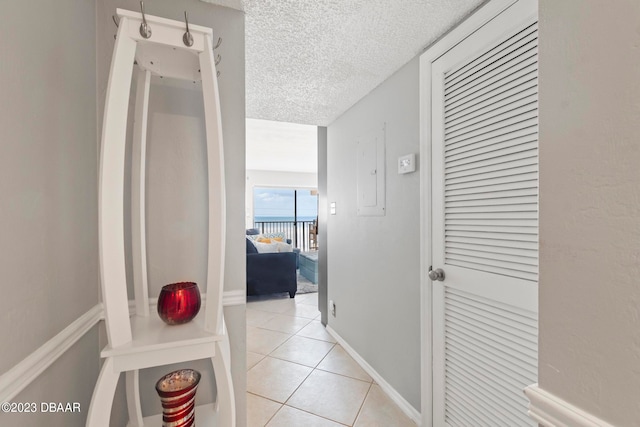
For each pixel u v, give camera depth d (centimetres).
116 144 78
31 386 65
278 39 145
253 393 188
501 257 115
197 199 119
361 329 223
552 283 52
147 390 113
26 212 64
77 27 90
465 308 132
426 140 152
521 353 107
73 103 87
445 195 142
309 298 416
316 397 183
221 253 89
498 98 115
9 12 59
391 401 180
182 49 89
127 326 78
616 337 42
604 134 44
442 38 141
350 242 241
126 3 108
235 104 124
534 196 102
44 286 70
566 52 50
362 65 171
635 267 40
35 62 68
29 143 66
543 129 54
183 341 81
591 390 46
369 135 209
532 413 54
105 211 76
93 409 70
